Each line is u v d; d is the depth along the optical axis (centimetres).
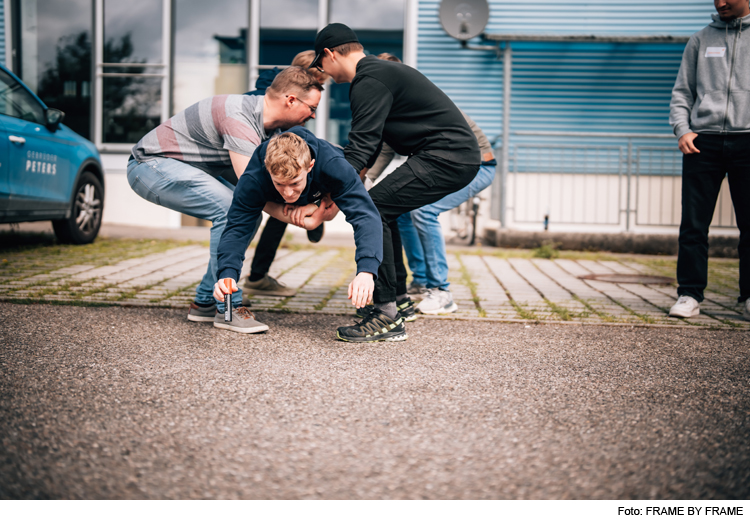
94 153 709
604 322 390
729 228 829
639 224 899
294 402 231
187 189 351
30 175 593
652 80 916
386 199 327
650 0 906
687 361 302
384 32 936
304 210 320
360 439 197
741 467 182
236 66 952
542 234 807
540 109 925
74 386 244
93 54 952
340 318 388
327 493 162
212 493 162
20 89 607
